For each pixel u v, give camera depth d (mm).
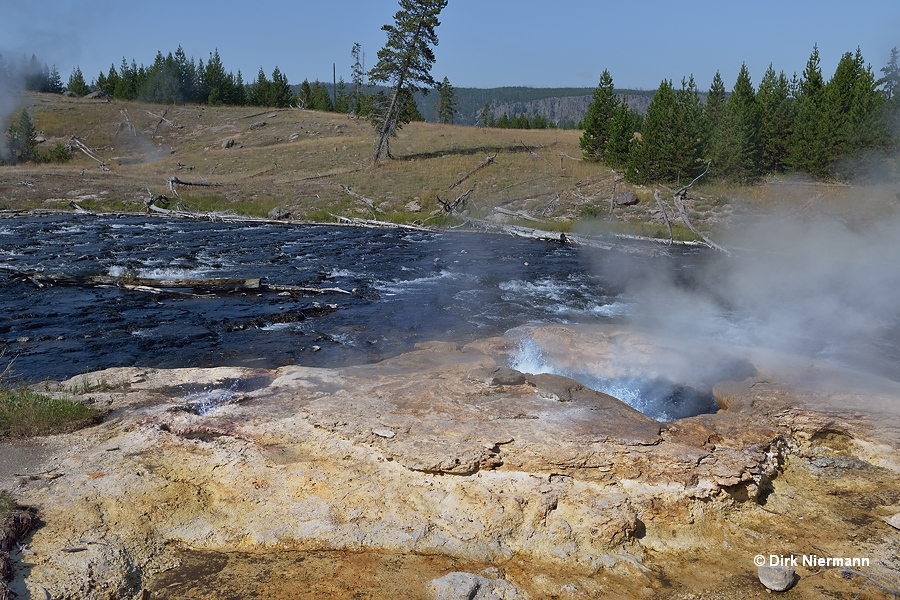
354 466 6395
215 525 5836
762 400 8055
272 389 8344
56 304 14836
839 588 5297
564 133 55062
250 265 20484
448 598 4957
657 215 30297
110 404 8039
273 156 47250
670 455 6398
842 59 34406
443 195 34656
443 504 5980
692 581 5387
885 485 6723
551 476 6172
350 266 20656
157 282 16469
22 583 4871
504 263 21625
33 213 31328
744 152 33250
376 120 43312
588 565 5500
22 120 49312
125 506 5891
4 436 7055
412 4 41625
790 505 6398
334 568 5395
